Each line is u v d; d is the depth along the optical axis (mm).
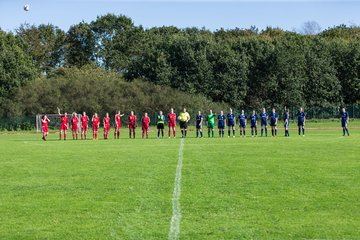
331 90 101188
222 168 23672
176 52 99688
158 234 12352
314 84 100250
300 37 109938
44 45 126125
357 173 21672
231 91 98625
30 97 91125
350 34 137875
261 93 100688
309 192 17312
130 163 26500
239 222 13414
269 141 42906
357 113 93062
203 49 99938
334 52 103250
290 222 13375
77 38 128000
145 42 126062
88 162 27484
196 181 19844
